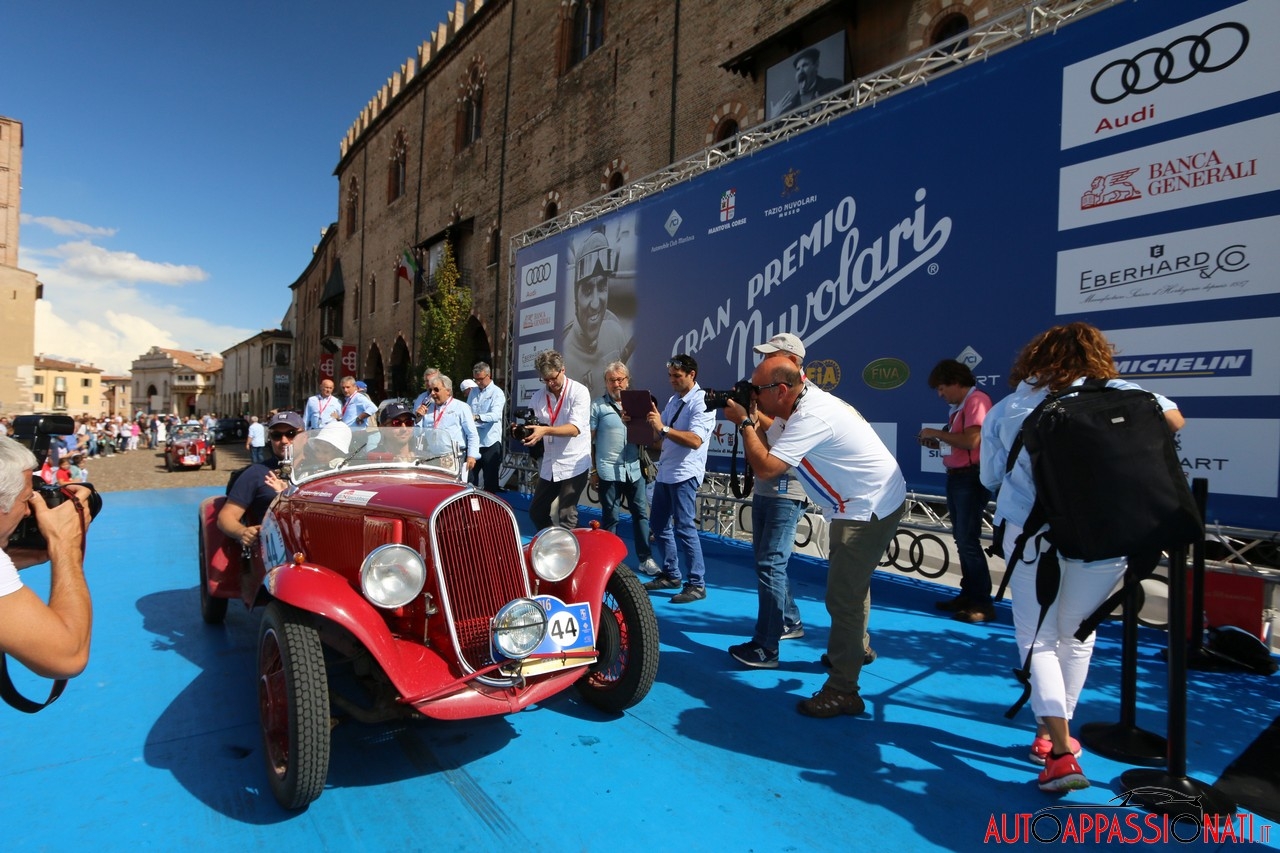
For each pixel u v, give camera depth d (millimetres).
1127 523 2330
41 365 81688
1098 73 4656
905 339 5852
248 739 3201
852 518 3238
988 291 5273
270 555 3684
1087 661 2746
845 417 3242
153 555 7379
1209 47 4148
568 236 10625
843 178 6395
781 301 7020
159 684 3830
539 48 19453
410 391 25203
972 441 4672
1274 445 3928
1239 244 4043
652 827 2523
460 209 23578
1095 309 4668
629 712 3496
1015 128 5125
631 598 3322
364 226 33469
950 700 3621
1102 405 2402
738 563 7004
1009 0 8891
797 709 3506
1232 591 4336
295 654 2557
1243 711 3465
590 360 10047
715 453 7992
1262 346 3963
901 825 2525
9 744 3131
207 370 98188
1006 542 2766
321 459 3910
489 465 8773
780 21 11961
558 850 2393
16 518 1833
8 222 41656
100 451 29516
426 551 2828
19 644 1771
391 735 3264
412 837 2463
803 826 2525
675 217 8438
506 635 2742
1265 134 3943
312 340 47969
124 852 2361
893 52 10297
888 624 4910
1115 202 4570
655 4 15078
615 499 6207
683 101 14188
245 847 2398
